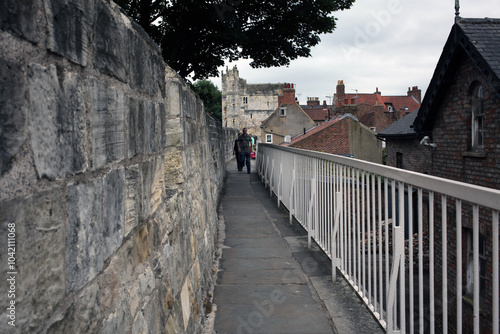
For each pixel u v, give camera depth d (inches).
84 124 49.1
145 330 71.3
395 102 2598.4
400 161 701.9
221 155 488.4
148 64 82.0
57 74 42.4
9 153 33.3
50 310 39.6
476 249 71.8
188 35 570.9
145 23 521.0
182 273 108.9
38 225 37.7
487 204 66.4
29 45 36.9
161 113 92.9
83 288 47.6
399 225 102.7
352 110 1279.5
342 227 160.4
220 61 699.4
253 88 3198.8
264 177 475.8
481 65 358.0
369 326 129.7
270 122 1811.0
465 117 403.9
